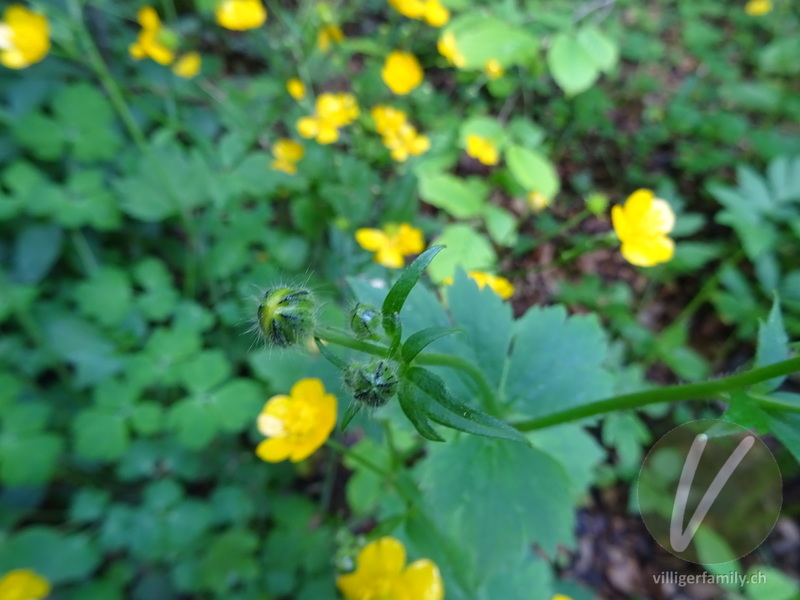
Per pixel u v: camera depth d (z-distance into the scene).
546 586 0.14
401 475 0.13
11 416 0.15
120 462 0.16
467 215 0.21
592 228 0.28
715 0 0.42
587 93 0.31
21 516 0.16
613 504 0.21
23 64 0.17
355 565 0.13
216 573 0.15
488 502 0.11
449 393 0.08
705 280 0.27
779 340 0.08
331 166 0.22
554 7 0.32
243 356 0.19
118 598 0.15
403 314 0.12
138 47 0.20
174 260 0.21
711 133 0.31
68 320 0.18
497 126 0.24
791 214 0.22
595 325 0.13
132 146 0.21
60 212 0.18
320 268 0.20
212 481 0.18
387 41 0.30
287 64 0.27
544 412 0.12
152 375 0.17
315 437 0.12
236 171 0.20
